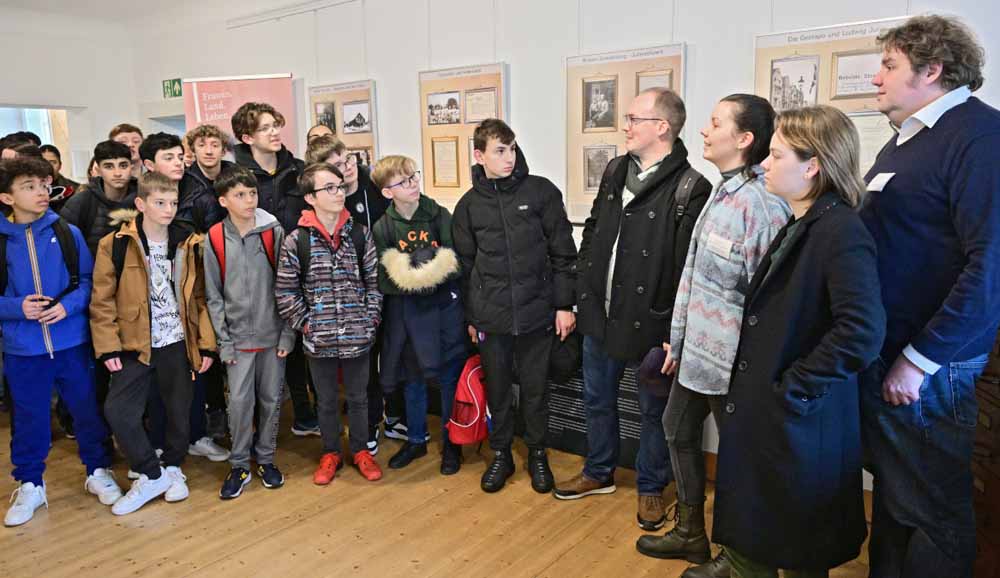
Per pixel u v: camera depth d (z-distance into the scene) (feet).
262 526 9.30
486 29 12.57
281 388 10.50
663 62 10.55
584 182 11.77
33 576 8.23
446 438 10.85
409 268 10.01
